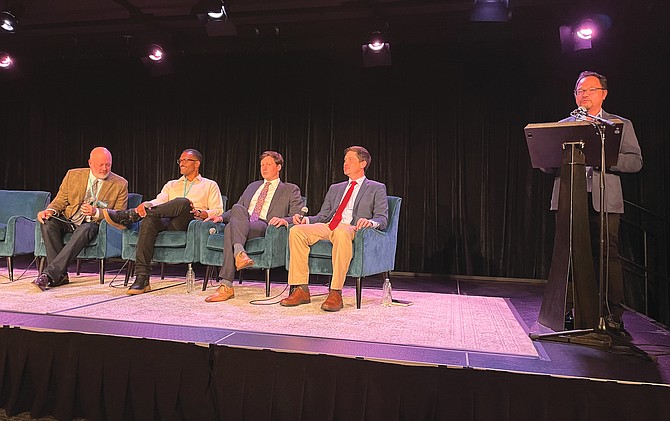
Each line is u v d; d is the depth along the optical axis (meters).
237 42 5.68
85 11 5.49
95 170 3.94
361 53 5.51
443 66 5.31
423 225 5.33
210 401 2.09
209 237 3.62
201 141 6.02
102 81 6.30
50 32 5.84
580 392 1.82
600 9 4.48
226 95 5.96
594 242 2.74
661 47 4.64
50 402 2.23
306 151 5.70
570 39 4.57
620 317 2.68
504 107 5.16
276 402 2.03
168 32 5.66
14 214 4.25
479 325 2.71
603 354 2.18
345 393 1.98
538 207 5.05
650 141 4.69
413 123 5.39
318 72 5.66
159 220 3.64
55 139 6.41
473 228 5.21
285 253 3.63
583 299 2.39
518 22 4.96
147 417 2.11
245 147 5.89
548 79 5.03
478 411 1.89
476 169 5.21
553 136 2.37
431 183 5.32
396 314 2.97
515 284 4.78
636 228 4.70
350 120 5.57
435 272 5.29
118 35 5.81
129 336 2.20
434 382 1.93
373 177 5.48
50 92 6.41
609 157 2.30
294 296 3.18
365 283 4.55
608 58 4.84
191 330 2.38
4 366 2.27
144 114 6.20
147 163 6.19
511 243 5.11
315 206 5.64
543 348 2.25
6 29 5.10
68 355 2.21
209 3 4.51
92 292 3.49
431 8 4.95
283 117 5.78
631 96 4.75
